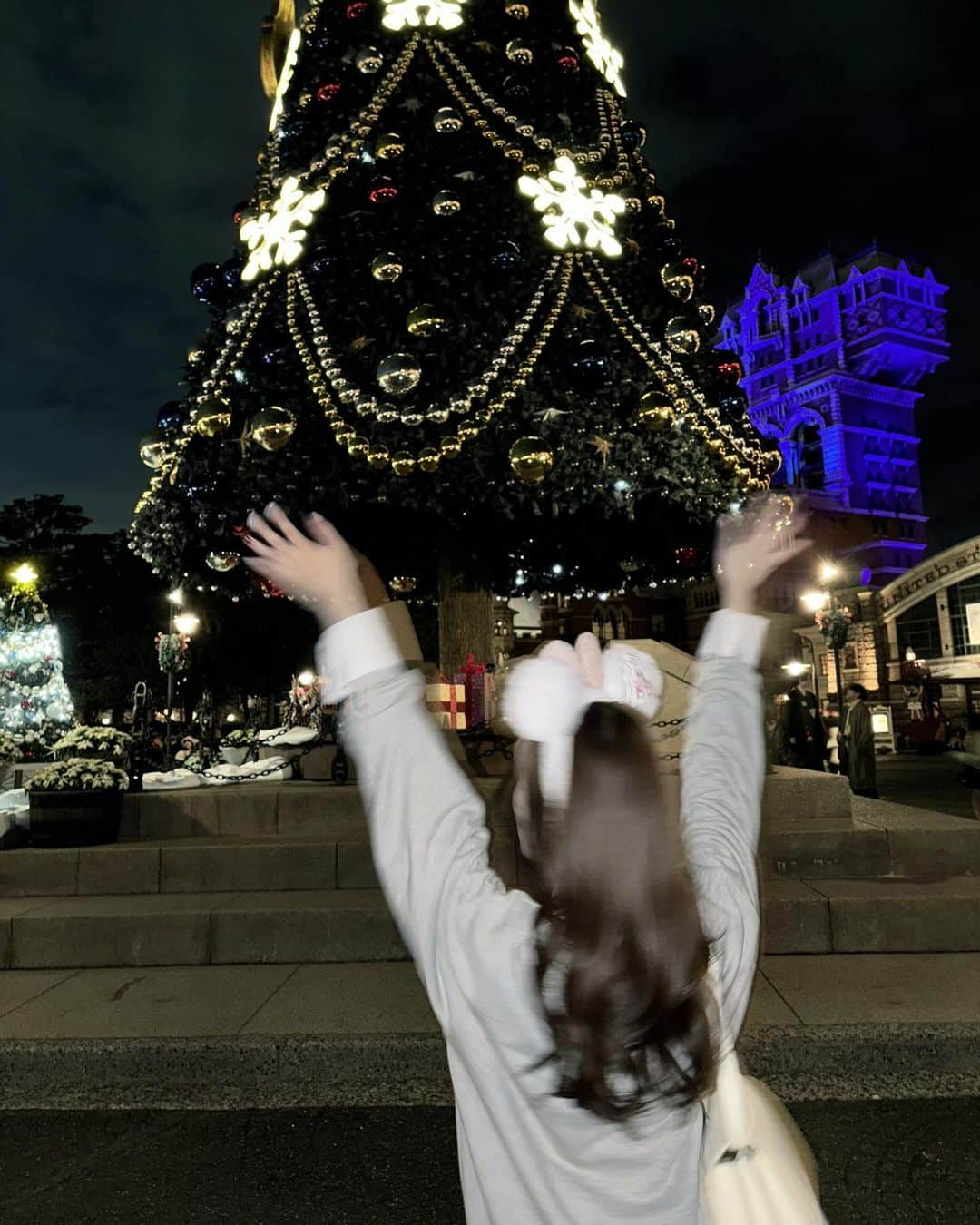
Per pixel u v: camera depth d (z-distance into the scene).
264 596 9.53
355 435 6.93
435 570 11.52
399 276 6.85
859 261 119.75
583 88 7.80
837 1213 3.21
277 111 8.44
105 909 6.26
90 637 48.22
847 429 114.31
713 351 7.82
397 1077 4.53
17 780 11.43
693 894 1.12
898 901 5.91
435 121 6.98
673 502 7.98
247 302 7.39
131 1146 3.94
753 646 1.54
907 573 45.00
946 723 35.69
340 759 8.73
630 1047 1.01
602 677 1.36
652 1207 1.03
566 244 6.96
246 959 6.03
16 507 50.44
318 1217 3.30
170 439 7.67
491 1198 1.06
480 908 1.12
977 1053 4.45
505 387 6.84
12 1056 4.60
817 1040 4.46
